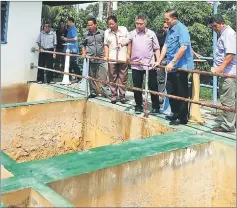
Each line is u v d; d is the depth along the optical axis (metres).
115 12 18.62
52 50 8.16
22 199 2.75
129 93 7.86
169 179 3.94
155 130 5.27
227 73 4.53
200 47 12.73
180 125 5.13
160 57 5.22
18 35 7.81
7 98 7.84
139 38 5.58
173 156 3.94
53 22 12.49
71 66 9.01
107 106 6.10
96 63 6.75
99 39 6.65
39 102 6.07
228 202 4.35
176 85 5.15
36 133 6.06
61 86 7.92
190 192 4.28
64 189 2.98
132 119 5.63
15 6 7.64
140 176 3.57
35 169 3.15
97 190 3.20
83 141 6.68
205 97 9.89
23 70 8.03
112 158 3.50
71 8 14.10
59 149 6.42
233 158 4.25
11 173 3.07
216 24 4.44
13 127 5.78
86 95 6.58
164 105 5.95
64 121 6.38
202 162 4.36
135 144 4.10
